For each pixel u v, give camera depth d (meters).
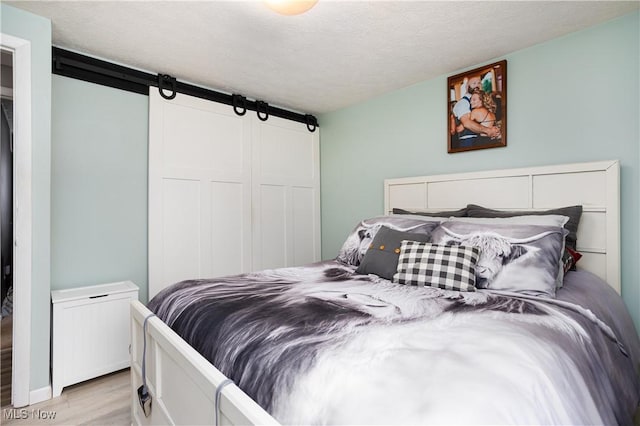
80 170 2.28
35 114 1.83
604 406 0.95
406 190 2.86
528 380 0.73
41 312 1.86
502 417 0.62
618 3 1.74
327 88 2.95
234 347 0.98
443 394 0.65
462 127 2.53
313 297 1.35
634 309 1.82
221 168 2.98
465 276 1.52
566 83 2.05
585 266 1.92
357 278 1.79
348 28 1.96
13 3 1.72
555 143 2.10
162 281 2.62
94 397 1.91
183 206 2.74
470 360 0.78
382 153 3.13
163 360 1.27
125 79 2.46
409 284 1.64
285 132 3.47
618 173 1.82
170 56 2.33
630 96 1.83
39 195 1.84
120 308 2.17
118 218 2.45
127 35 2.05
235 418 0.76
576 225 1.87
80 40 2.11
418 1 1.71
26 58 1.79
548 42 2.12
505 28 1.97
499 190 2.30
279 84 2.86
